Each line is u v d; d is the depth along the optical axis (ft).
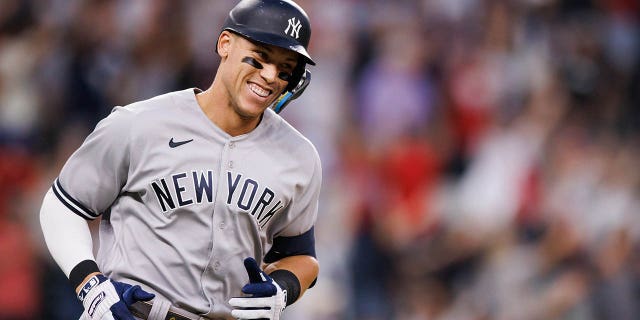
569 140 121.19
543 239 111.45
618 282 109.40
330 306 108.37
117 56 126.62
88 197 47.91
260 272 45.78
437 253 112.06
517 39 136.46
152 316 46.32
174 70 127.85
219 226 46.73
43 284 102.83
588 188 115.65
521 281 108.37
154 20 129.59
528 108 126.00
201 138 46.96
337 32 134.21
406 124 125.49
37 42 124.88
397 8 138.10
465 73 132.05
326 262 111.34
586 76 130.62
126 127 46.47
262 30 45.29
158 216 46.65
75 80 121.08
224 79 46.42
